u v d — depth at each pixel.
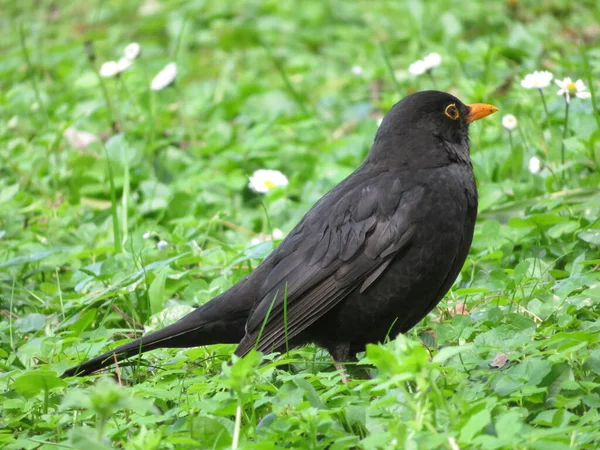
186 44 20.09
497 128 13.46
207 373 8.58
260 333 8.27
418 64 12.89
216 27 20.38
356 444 6.60
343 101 16.48
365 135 14.41
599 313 8.74
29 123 15.95
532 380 7.04
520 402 6.98
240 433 6.78
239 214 12.88
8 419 7.80
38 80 18.28
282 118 15.48
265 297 8.52
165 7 21.81
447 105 9.30
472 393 7.13
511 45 16.59
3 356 9.02
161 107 16.25
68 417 7.54
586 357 7.32
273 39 19.81
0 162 14.58
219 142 14.77
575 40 17.25
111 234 12.22
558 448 5.91
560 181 11.41
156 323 9.56
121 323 10.23
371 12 20.48
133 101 16.03
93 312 9.33
